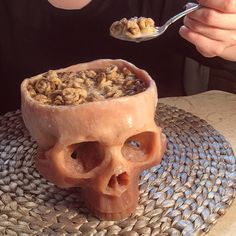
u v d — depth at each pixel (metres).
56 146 0.35
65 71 0.40
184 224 0.37
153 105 0.36
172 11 0.65
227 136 0.49
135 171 0.36
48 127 0.35
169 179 0.41
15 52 0.66
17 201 0.39
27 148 0.46
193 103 0.55
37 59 0.66
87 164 0.36
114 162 0.34
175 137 0.47
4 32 0.65
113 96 0.35
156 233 0.36
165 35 0.66
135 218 0.37
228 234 0.37
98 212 0.37
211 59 0.63
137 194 0.38
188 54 0.66
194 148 0.45
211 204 0.39
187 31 0.45
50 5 0.63
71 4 0.63
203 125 0.49
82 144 0.36
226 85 0.82
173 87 0.73
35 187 0.41
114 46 0.66
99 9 0.63
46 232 0.36
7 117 0.50
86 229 0.37
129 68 0.40
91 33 0.65
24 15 0.64
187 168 0.43
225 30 0.43
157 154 0.37
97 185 0.35
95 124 0.34
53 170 0.35
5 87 0.68
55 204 0.39
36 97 0.36
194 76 0.73
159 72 0.71
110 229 0.36
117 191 0.36
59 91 0.36
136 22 0.43
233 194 0.40
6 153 0.45
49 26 0.64
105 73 0.39
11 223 0.37
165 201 0.39
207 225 0.37
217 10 0.43
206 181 0.41
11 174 0.43
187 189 0.40
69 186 0.36
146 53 0.69
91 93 0.36
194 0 0.64
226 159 0.44
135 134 0.35
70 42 0.65
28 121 0.36
